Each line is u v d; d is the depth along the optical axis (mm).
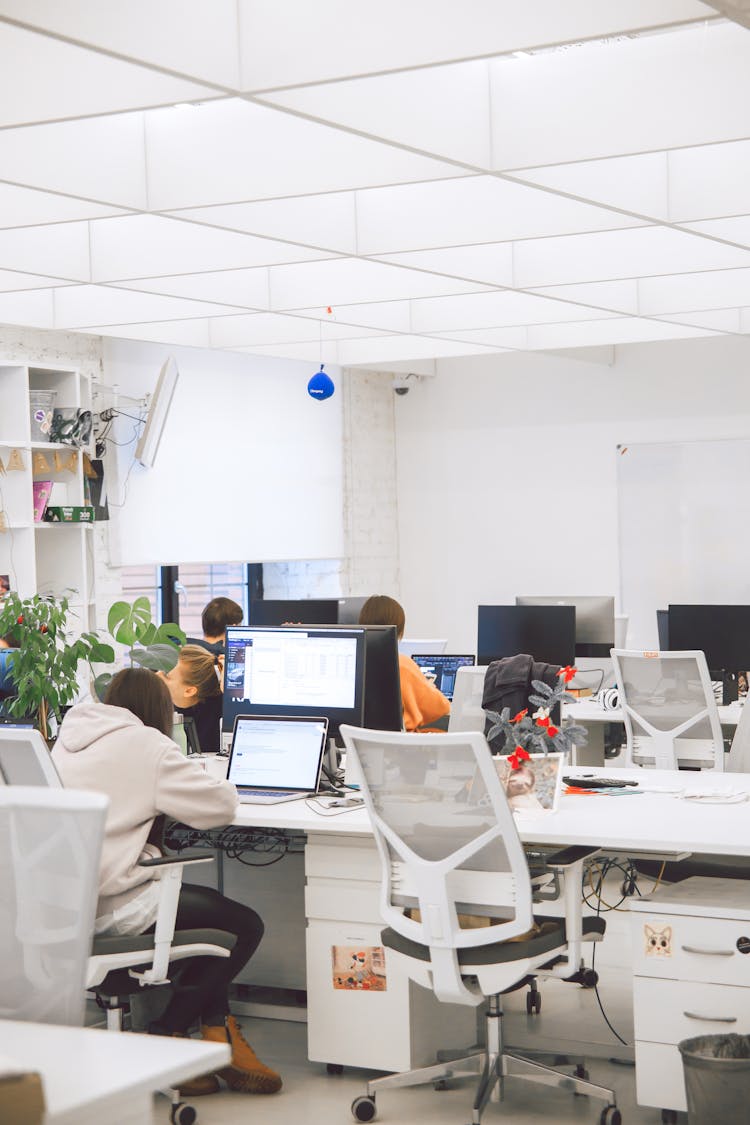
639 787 4641
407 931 3826
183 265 5824
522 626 7906
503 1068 4004
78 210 4902
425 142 4008
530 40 3338
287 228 5242
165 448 9406
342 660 4871
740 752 5488
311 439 10750
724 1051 3586
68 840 2273
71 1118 1673
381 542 11586
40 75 3709
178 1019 4180
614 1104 3838
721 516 10281
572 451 10992
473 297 7656
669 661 6641
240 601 11039
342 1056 4305
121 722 4113
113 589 9000
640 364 10625
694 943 3715
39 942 2293
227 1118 4043
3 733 3836
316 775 4680
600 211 5262
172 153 4551
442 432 11648
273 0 3438
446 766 3668
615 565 10805
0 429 7594
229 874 5117
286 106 3643
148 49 3299
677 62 4047
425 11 3379
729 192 4977
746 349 10125
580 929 3863
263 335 8047
